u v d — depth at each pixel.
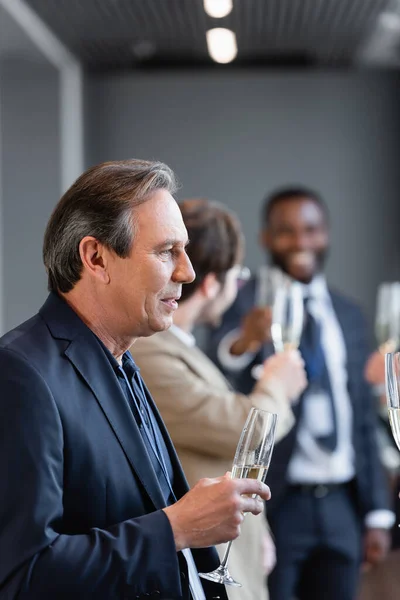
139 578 1.99
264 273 4.08
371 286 8.25
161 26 6.88
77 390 2.12
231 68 8.18
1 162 7.43
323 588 4.63
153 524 2.05
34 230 7.42
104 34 7.07
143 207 2.18
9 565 1.91
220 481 2.13
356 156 8.23
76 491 2.08
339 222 8.25
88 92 8.15
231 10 6.47
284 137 8.24
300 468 4.57
